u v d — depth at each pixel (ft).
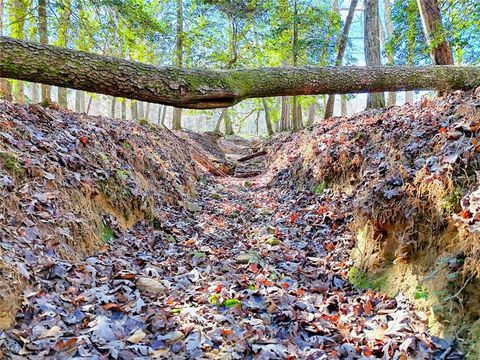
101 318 7.81
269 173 31.86
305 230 15.28
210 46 52.13
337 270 11.70
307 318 8.68
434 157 10.78
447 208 9.20
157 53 46.37
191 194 23.11
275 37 43.47
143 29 27.25
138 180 17.20
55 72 6.89
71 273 9.39
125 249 12.60
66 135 15.15
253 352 7.32
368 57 30.71
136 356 6.90
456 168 9.69
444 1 18.12
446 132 11.50
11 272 7.80
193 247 14.15
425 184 10.06
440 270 8.61
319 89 9.64
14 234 9.14
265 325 8.39
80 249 11.00
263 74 8.79
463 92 13.08
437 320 7.98
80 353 6.66
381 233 11.12
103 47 26.58
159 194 18.67
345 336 7.99
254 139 72.84
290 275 11.54
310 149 23.04
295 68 9.32
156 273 10.78
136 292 9.39
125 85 7.32
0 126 12.46
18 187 10.65
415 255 9.72
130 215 15.03
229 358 7.02
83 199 12.78
